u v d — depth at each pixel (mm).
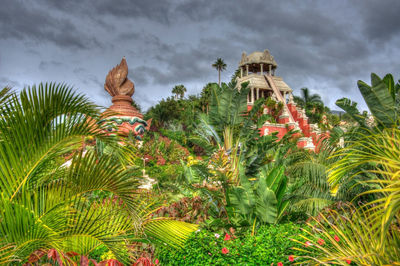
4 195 3270
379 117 5910
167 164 24656
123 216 4070
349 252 3314
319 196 7852
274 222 7574
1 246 3156
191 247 5562
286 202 7930
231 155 10281
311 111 61250
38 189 3568
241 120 12234
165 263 5484
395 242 3111
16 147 3357
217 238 5914
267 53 72688
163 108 53344
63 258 3178
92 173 3498
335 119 55312
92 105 3719
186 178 10594
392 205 2291
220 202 8297
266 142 10867
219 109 12320
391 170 3201
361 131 6387
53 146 3506
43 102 3395
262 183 7562
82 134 3674
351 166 3342
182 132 46750
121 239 3791
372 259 3074
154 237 4434
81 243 3869
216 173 8477
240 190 7621
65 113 3553
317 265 3338
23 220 3174
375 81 5836
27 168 3379
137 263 3787
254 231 7184
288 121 49250
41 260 3648
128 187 3648
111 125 3906
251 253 5402
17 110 3338
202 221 7203
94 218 3678
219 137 13031
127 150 4121
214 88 12367
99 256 5070
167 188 10312
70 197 3498
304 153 9078
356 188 7160
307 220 7520
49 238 3320
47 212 3377
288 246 5453
